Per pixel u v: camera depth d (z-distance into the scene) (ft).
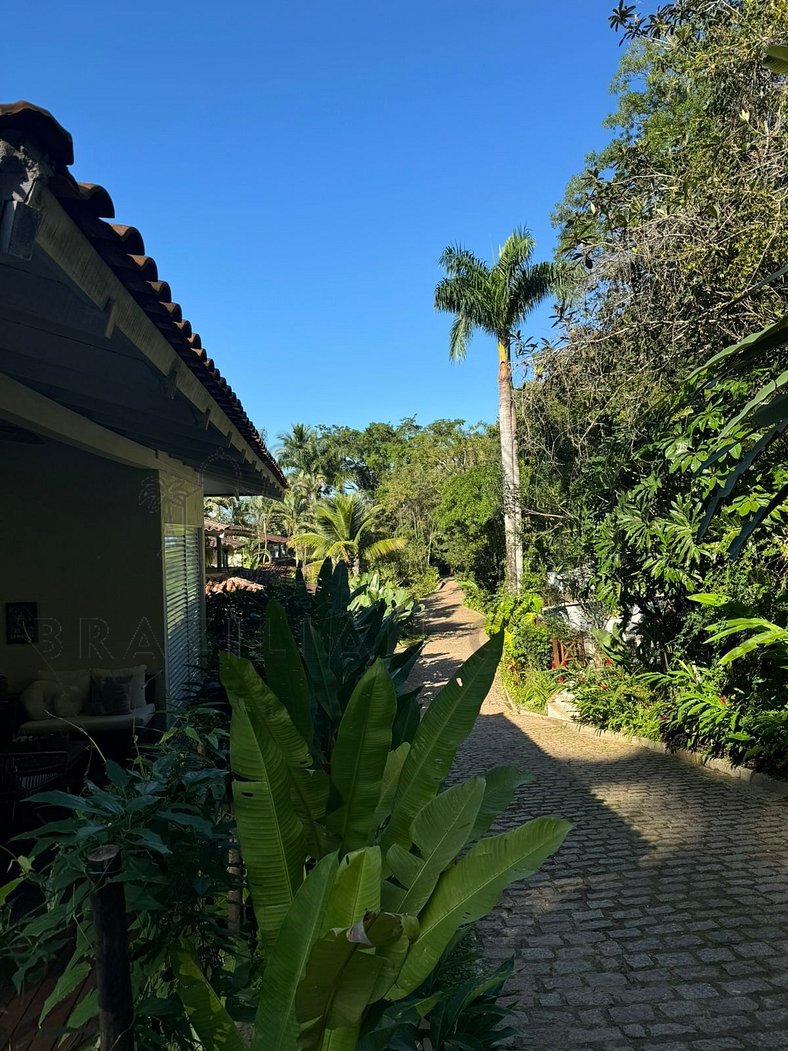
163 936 6.47
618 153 31.58
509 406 62.69
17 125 5.52
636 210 28.99
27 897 11.15
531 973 12.92
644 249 26.45
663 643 32.53
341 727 6.71
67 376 12.96
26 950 6.34
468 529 82.12
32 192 5.66
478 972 12.30
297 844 5.82
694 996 11.84
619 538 30.53
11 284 8.07
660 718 30.19
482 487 79.97
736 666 26.14
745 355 10.06
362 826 6.61
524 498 49.19
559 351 32.01
